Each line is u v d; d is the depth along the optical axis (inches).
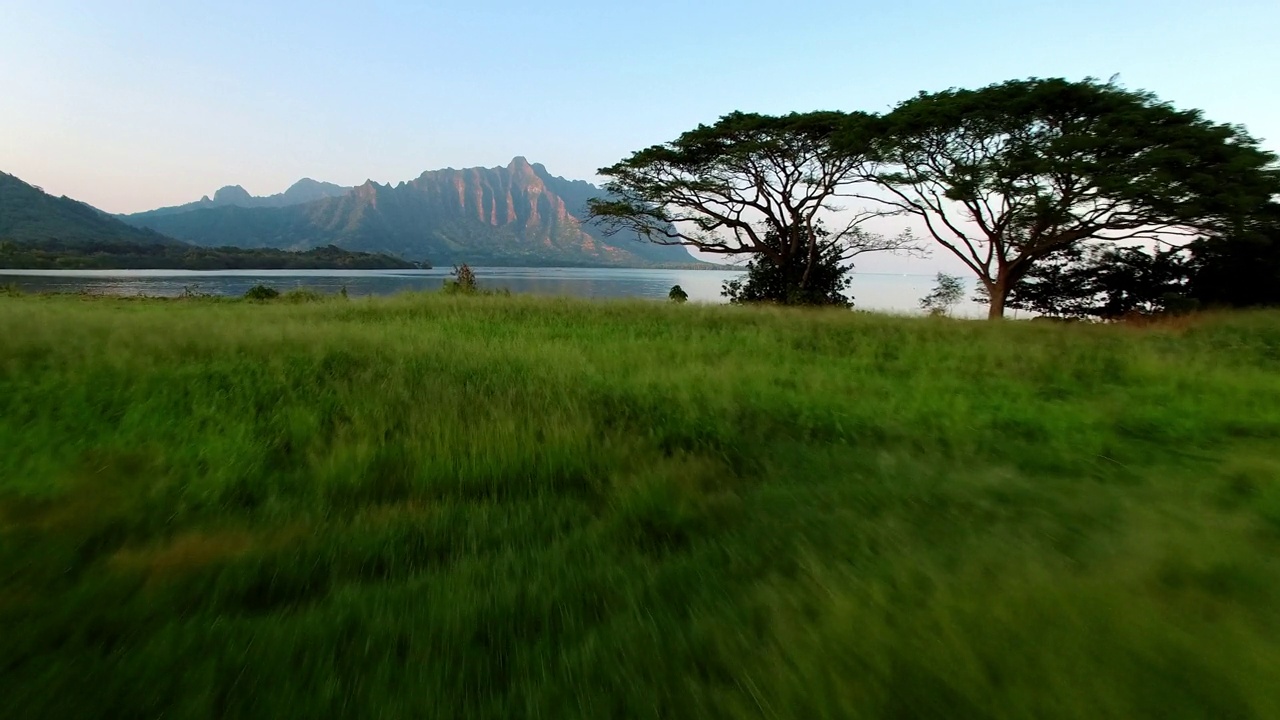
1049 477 166.2
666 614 96.0
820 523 130.1
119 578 104.6
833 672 78.1
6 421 176.4
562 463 165.2
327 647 87.1
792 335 430.9
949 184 765.3
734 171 940.0
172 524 126.5
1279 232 686.5
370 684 79.3
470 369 271.9
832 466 171.6
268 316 492.7
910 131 751.1
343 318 519.8
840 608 92.7
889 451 185.6
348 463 157.9
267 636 89.0
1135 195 633.0
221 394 216.8
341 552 118.0
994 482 156.3
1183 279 797.9
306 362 271.7
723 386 255.1
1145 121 642.8
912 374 306.0
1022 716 71.0
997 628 86.9
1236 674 77.6
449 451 167.5
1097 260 852.0
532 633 92.1
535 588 103.5
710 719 72.2
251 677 80.3
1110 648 82.7
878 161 818.8
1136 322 631.8
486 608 97.8
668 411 217.2
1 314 359.3
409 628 92.2
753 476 165.6
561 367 280.7
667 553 119.2
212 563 111.3
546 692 77.4
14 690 76.7
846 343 408.5
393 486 152.1
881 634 85.6
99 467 150.8
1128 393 269.3
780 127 857.5
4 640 86.3
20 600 97.0
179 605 98.1
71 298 824.3
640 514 135.2
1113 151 652.1
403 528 128.3
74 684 77.9
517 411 203.8
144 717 73.2
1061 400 256.8
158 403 201.9
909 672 77.9
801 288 976.9
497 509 139.9
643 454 175.2
